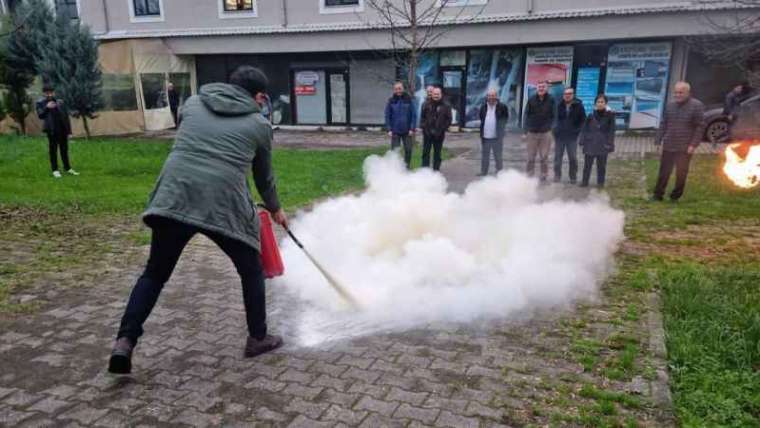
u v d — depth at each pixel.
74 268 5.15
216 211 2.99
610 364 3.28
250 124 3.12
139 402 2.91
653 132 17.42
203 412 2.82
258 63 21.70
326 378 3.15
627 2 16.38
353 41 19.45
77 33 17.16
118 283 4.73
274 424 2.71
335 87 20.97
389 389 3.03
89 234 6.41
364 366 3.29
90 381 3.12
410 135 10.56
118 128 20.38
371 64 20.28
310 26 19.89
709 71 16.56
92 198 8.46
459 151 14.69
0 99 18.06
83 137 19.08
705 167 11.14
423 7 17.94
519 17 17.06
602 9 16.44
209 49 21.39
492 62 18.66
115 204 8.02
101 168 11.39
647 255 5.50
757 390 2.98
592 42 17.44
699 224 6.81
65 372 3.22
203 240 6.00
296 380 3.13
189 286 4.66
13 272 5.01
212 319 3.99
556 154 9.95
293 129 21.50
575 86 17.94
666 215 7.24
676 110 7.82
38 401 2.92
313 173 10.95
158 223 3.02
